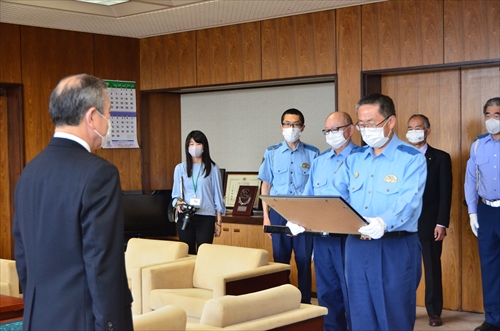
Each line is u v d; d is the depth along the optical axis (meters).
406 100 6.22
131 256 5.58
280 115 7.41
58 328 2.06
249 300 2.91
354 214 3.21
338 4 6.15
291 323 3.03
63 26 7.10
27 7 6.18
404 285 3.50
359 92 6.21
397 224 3.35
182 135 8.21
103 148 7.58
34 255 2.13
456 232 6.00
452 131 6.00
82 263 2.07
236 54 7.07
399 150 3.55
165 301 4.64
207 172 5.95
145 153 7.89
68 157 2.14
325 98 7.05
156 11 6.43
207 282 4.93
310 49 6.52
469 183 5.25
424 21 5.82
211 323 2.78
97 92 2.22
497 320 5.14
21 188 2.21
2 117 7.11
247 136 7.70
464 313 5.93
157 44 7.68
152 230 7.54
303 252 5.39
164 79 7.66
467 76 5.90
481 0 5.53
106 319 2.01
